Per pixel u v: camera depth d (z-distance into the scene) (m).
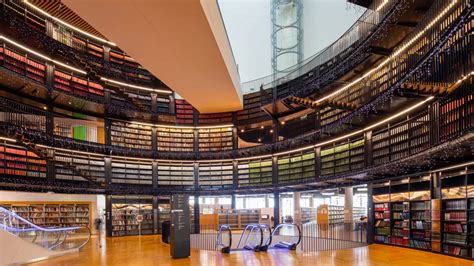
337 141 14.88
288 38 20.30
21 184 12.47
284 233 16.22
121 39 10.35
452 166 8.83
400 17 9.54
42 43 12.71
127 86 17.47
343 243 12.31
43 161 14.01
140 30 9.79
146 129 18.47
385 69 11.71
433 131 9.24
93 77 14.52
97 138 17.98
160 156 18.03
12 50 12.91
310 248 13.07
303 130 17.58
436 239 9.41
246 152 18.12
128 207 17.06
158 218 17.66
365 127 12.90
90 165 16.19
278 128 17.98
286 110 16.75
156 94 18.41
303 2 20.31
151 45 10.77
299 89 14.81
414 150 10.54
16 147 13.16
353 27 13.38
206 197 21.20
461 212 8.71
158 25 9.51
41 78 13.93
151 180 18.09
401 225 10.91
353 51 11.87
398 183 10.98
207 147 19.02
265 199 24.14
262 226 11.73
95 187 15.46
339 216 20.83
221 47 11.43
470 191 8.31
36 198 13.71
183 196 9.89
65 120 17.02
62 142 14.52
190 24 9.49
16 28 11.68
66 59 14.20
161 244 12.89
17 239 8.70
